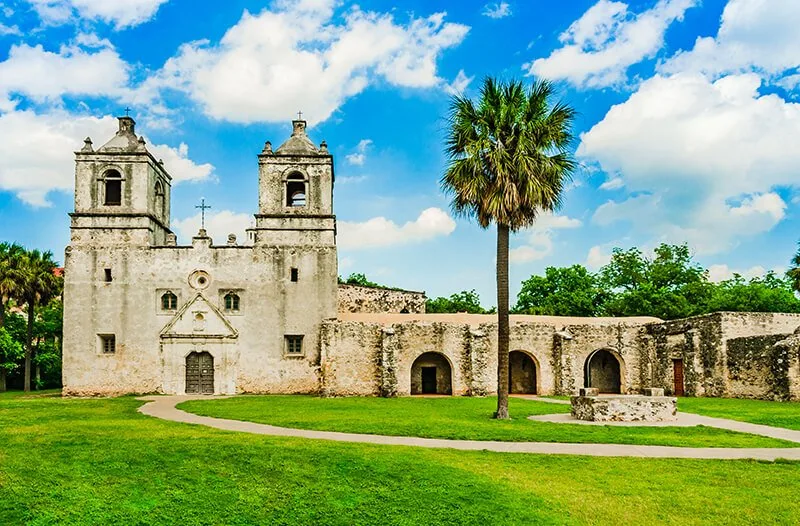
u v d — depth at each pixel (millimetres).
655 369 41875
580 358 42000
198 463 15180
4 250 48531
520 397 37969
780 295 58594
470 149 24266
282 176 42562
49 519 11633
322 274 41719
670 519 11555
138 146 42156
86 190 41625
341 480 13883
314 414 25750
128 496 12859
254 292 41344
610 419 23141
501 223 24766
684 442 18344
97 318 40594
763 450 17141
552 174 24672
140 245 41344
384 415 25328
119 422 23062
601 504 12242
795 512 11852
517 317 44469
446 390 42125
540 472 14531
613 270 68312
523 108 25016
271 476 14203
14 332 52219
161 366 40344
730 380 37344
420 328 40438
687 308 57031
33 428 21062
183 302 41094
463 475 14039
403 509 12234
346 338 39656
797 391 32969
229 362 40562
